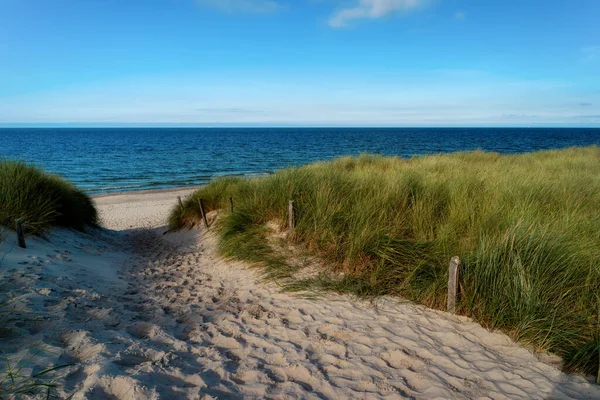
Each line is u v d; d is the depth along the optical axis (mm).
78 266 5953
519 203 5535
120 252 8875
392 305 4215
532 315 3393
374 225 5457
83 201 10359
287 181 7652
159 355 3152
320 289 4777
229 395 2670
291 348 3465
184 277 6328
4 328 3236
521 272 3658
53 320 3613
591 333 3172
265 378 2951
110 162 42062
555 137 97062
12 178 7418
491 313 3645
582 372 2934
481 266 3895
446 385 2830
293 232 6277
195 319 4301
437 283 4176
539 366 3029
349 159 14602
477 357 3186
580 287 3645
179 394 2586
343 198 6496
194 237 9844
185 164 39875
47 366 2682
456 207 5625
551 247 4008
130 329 3789
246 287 5344
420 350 3326
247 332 3846
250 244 6531
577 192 6691
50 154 52000
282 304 4559
